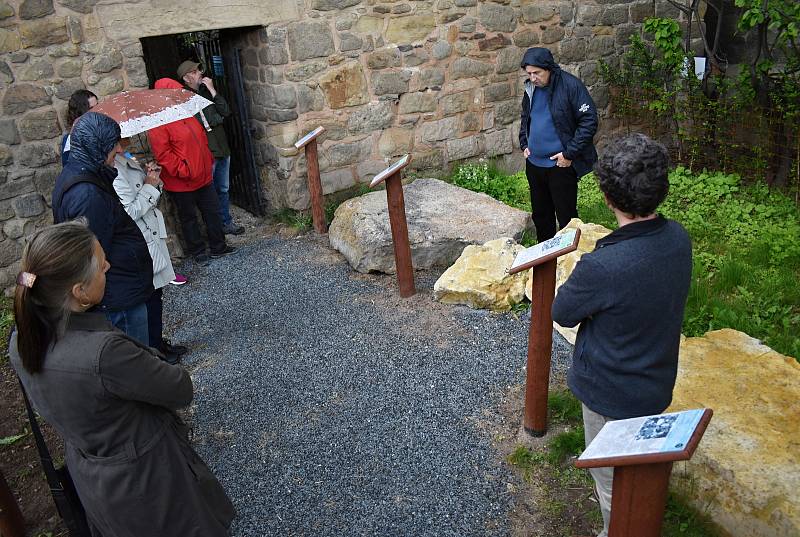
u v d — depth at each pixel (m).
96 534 2.21
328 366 3.96
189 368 4.11
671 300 1.96
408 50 6.53
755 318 4.15
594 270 1.97
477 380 3.68
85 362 1.80
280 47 5.88
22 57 4.91
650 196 1.88
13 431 3.80
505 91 7.27
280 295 4.98
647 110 7.67
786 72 6.41
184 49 7.64
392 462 3.13
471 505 2.85
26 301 1.79
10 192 5.08
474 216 5.54
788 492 2.50
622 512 1.75
